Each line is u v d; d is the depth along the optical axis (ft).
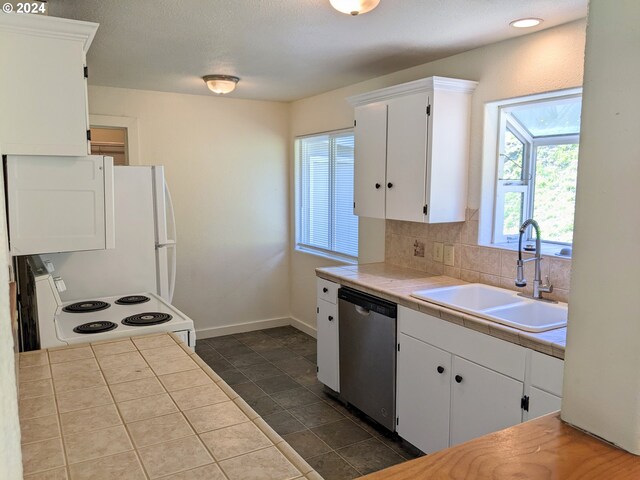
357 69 11.27
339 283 10.63
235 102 15.26
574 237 2.87
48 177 6.52
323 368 11.53
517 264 8.72
